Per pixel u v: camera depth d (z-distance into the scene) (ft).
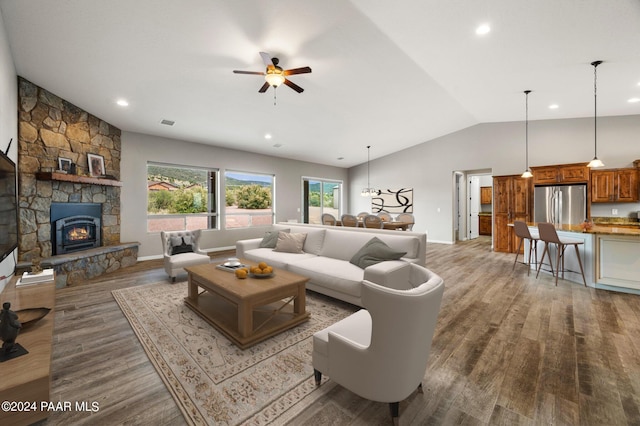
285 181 25.98
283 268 11.28
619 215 17.42
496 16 8.53
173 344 7.03
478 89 14.61
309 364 6.22
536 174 18.93
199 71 11.30
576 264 12.73
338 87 13.96
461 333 7.70
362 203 31.40
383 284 8.23
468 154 23.54
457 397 5.16
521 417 4.66
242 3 7.98
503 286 12.10
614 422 4.53
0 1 7.35
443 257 18.72
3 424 3.52
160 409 4.87
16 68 10.53
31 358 4.10
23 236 11.34
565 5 7.79
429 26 9.18
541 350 6.77
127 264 15.53
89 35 8.84
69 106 13.29
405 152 27.61
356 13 8.59
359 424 4.55
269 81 10.13
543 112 18.49
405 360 4.22
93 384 5.52
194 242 14.24
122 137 16.55
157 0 7.68
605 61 10.89
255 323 7.96
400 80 13.44
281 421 4.60
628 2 7.50
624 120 17.67
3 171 6.50
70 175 12.48
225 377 5.73
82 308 9.37
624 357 6.42
